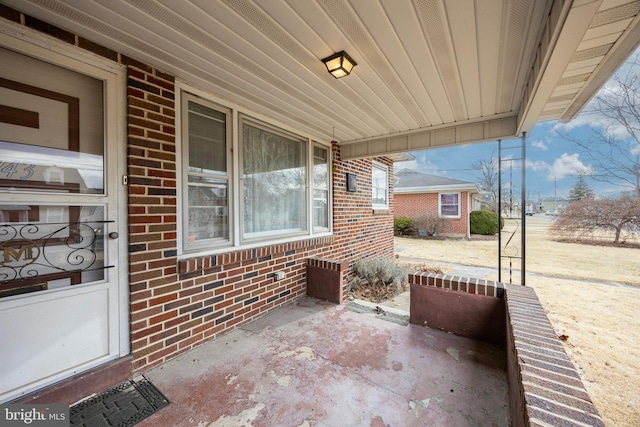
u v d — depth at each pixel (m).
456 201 13.17
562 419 0.91
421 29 1.71
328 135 4.10
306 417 1.69
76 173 1.87
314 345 2.55
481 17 1.59
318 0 1.48
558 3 1.36
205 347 2.53
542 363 1.27
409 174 19.44
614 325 3.34
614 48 1.61
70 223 1.85
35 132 1.71
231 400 1.84
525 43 1.82
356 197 5.27
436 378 2.06
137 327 2.11
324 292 3.75
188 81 2.44
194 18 1.62
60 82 1.80
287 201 3.71
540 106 2.38
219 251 2.76
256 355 2.39
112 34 1.80
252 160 3.19
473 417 1.68
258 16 1.61
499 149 3.74
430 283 2.87
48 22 1.68
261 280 3.22
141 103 2.13
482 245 10.20
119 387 1.96
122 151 2.06
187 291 2.46
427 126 3.62
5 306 1.59
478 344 2.55
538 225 15.14
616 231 8.79
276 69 2.23
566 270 6.15
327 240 4.32
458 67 2.14
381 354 2.39
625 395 2.10
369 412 1.73
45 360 1.72
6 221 1.62
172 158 2.34
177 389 1.95
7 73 1.62
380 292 4.43
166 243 2.30
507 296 2.31
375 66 2.15
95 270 1.94
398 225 13.41
